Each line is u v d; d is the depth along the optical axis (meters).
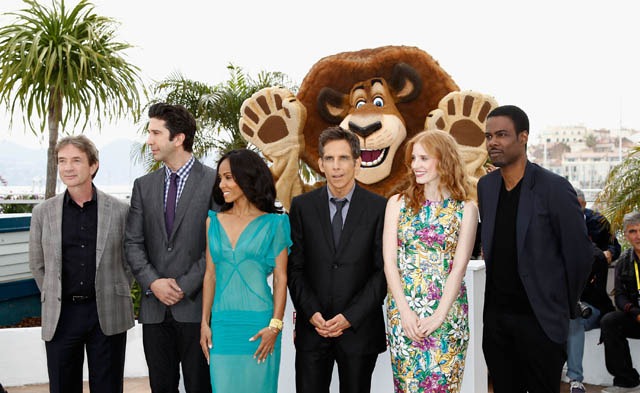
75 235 3.19
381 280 2.91
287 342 3.82
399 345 2.81
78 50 6.06
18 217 5.88
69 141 3.14
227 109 7.50
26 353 5.10
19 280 5.94
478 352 3.68
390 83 4.62
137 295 6.03
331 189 3.04
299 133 4.59
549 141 63.31
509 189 2.89
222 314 2.84
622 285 4.71
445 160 2.76
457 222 2.78
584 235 2.73
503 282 2.85
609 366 4.70
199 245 3.18
